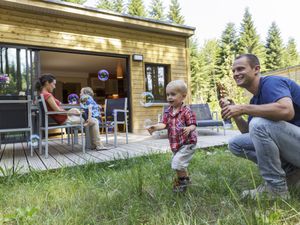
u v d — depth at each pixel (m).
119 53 7.33
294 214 1.48
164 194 1.96
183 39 8.60
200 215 1.57
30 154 3.85
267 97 1.68
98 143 4.10
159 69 8.25
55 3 6.03
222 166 2.74
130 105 7.53
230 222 1.40
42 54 8.34
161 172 2.56
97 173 2.75
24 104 3.58
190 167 2.76
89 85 12.27
